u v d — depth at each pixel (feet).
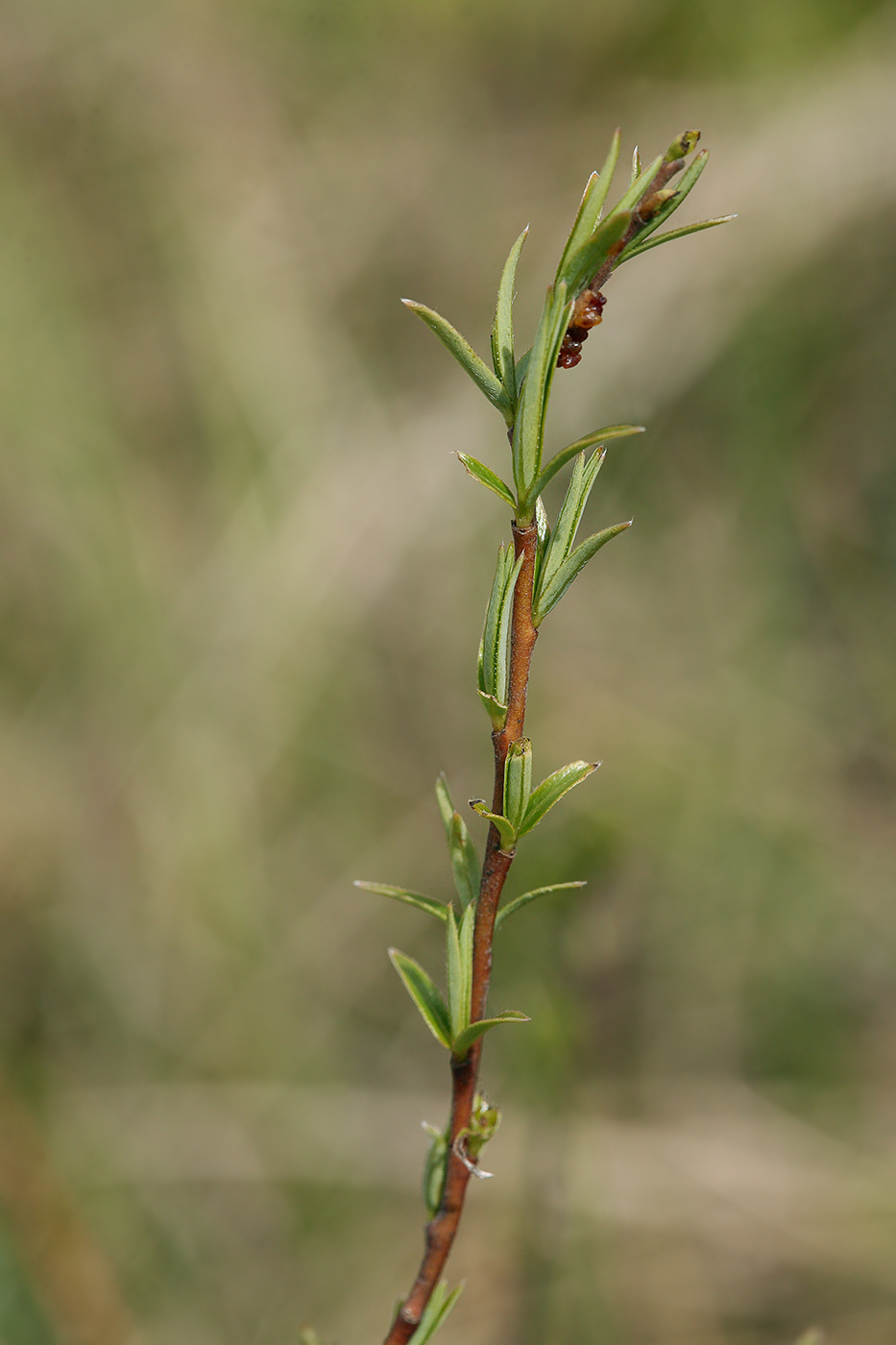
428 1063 20.18
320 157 27.91
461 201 27.99
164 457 25.35
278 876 22.03
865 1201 17.88
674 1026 19.43
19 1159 16.71
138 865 21.53
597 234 4.13
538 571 4.71
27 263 24.66
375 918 21.57
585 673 24.06
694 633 24.58
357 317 27.17
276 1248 17.97
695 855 21.31
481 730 23.31
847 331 25.93
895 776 22.61
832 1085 19.51
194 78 27.14
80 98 26.07
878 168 26.30
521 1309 16.02
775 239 26.37
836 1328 16.74
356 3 28.07
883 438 25.34
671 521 25.23
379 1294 17.62
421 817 22.48
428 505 25.11
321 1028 20.56
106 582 23.62
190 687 23.13
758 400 25.53
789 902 21.13
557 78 28.71
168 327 25.76
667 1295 16.78
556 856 16.80
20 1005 20.12
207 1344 16.46
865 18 27.35
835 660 24.06
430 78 28.76
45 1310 15.10
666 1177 17.74
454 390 26.25
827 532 24.95
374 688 23.72
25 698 22.84
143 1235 17.51
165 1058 19.97
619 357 25.34
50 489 23.90
